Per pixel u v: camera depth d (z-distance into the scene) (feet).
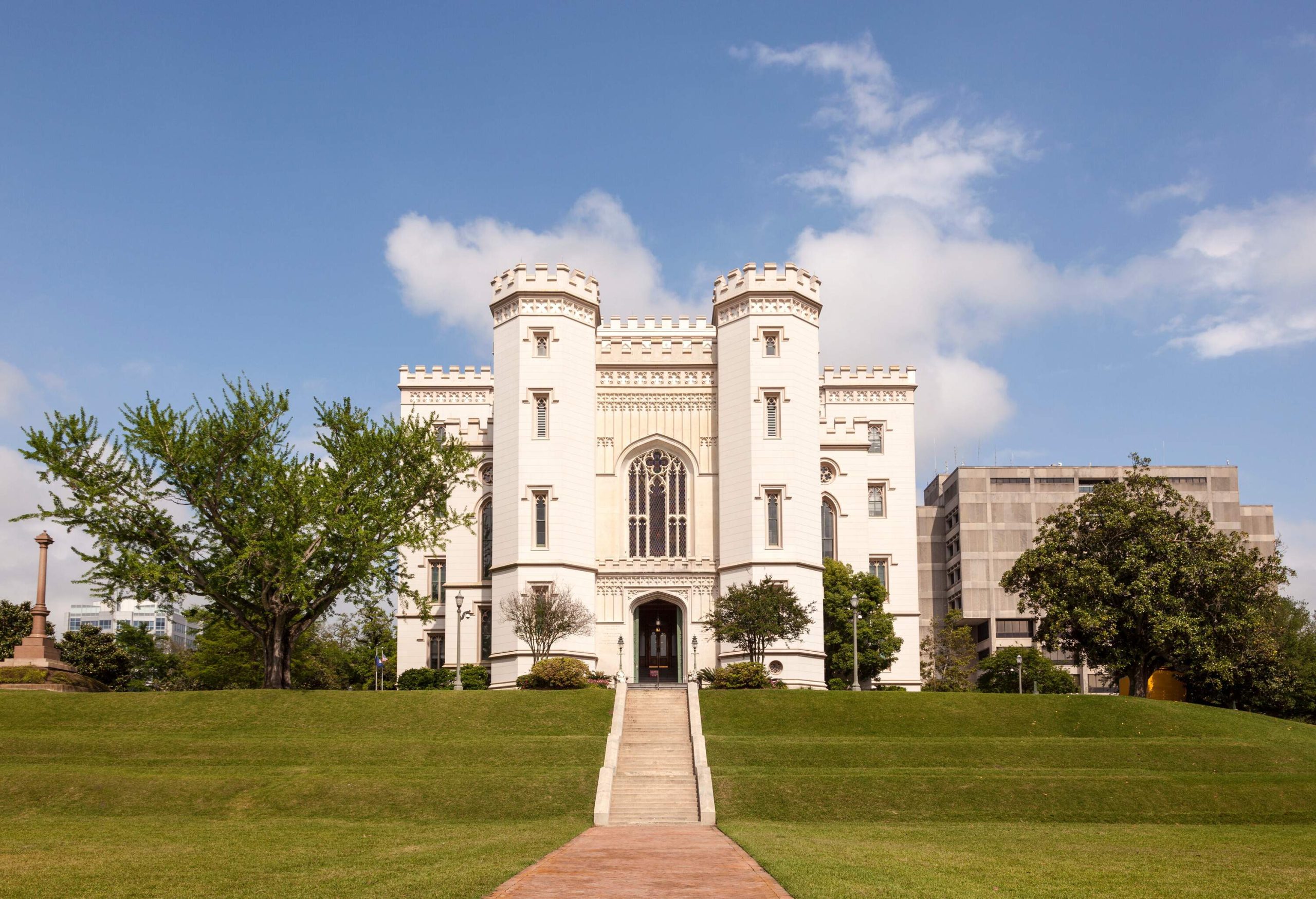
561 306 206.39
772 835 91.45
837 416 248.32
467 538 221.25
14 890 65.92
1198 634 179.52
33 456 159.84
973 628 395.55
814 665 197.36
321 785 112.68
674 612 208.44
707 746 131.44
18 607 245.04
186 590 165.48
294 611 169.48
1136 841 91.76
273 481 164.76
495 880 64.03
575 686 175.01
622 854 77.82
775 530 199.93
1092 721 147.43
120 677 253.03
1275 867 77.71
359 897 60.54
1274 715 226.38
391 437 176.14
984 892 63.77
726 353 209.26
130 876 70.44
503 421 204.85
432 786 112.88
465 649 217.97
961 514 387.75
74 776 113.70
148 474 164.04
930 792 113.09
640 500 211.41
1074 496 389.39
